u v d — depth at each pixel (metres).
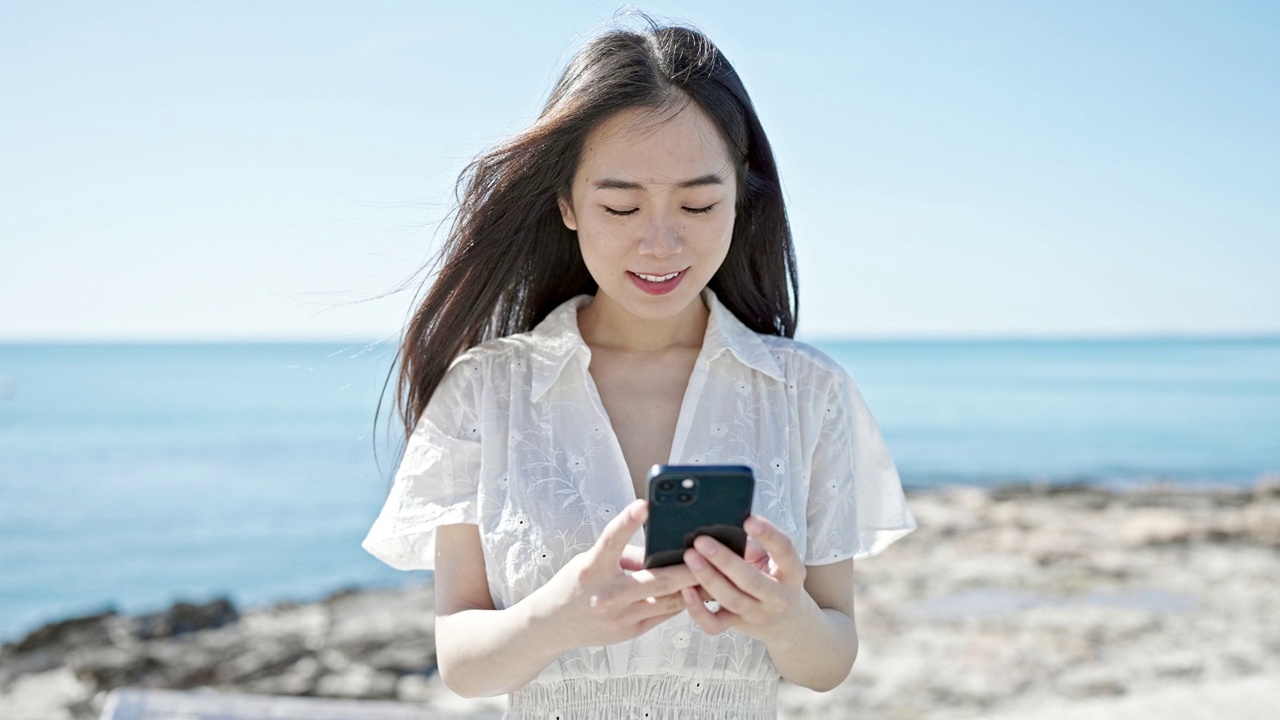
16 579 16.80
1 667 9.29
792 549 1.59
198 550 18.78
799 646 1.75
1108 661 8.57
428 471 2.09
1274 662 8.46
